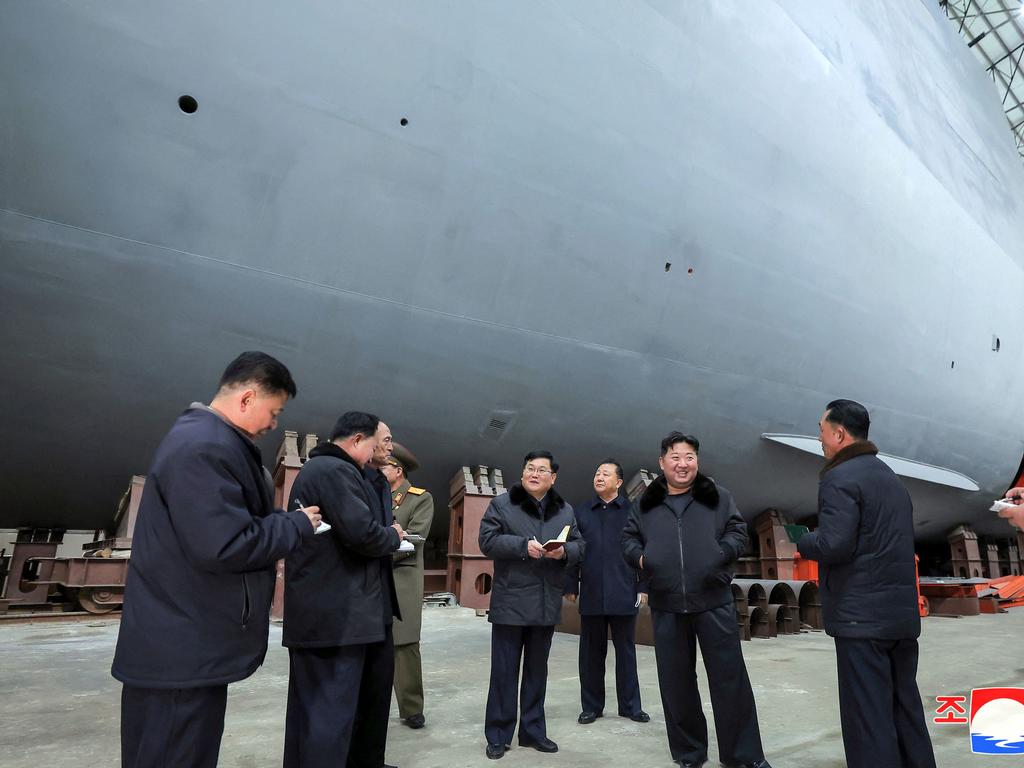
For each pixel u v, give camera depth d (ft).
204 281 17.48
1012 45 92.73
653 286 23.39
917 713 7.97
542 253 21.15
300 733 7.59
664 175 22.94
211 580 5.47
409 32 18.29
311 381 19.90
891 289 30.78
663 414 25.54
